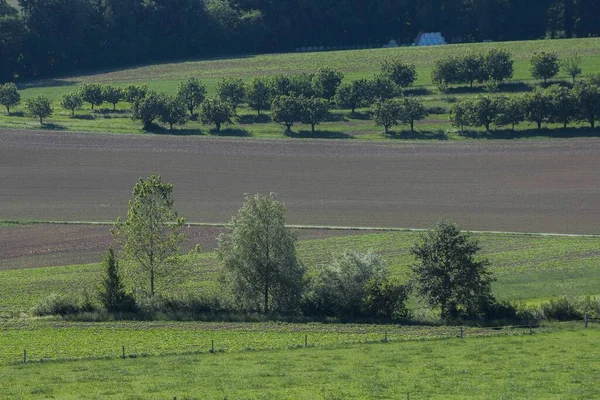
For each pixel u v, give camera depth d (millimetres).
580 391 189250
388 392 189250
